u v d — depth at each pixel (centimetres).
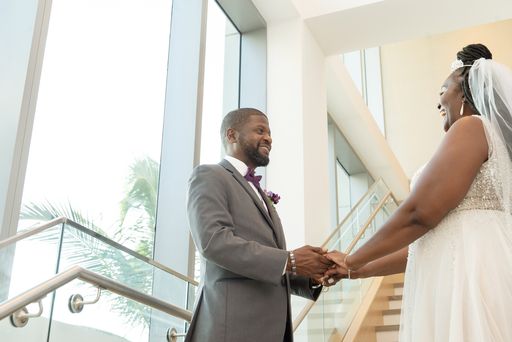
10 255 239
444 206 170
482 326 151
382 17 597
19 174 284
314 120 591
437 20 604
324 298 482
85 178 368
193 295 346
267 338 215
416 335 169
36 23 306
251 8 575
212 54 540
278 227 250
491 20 604
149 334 297
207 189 229
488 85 182
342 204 1009
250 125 273
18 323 210
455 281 163
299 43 583
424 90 1248
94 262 274
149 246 420
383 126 1239
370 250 182
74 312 243
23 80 295
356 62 1158
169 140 452
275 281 212
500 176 171
